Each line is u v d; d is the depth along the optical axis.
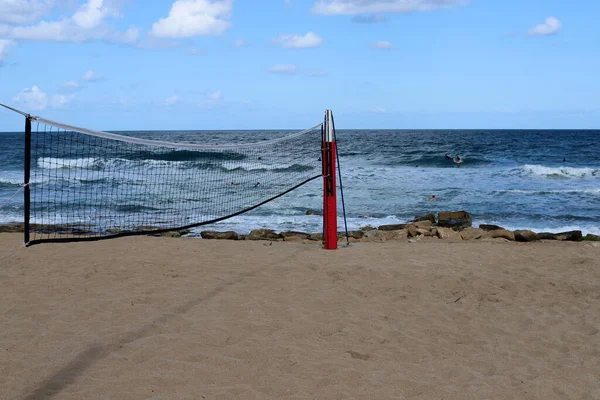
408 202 19.56
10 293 6.23
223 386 4.07
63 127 6.33
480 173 27.97
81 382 4.06
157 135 94.44
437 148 47.34
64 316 5.48
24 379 4.10
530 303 6.49
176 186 21.48
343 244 9.84
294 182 23.34
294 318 5.62
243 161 27.94
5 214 15.84
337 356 4.75
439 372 4.55
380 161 33.56
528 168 28.19
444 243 10.56
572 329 5.67
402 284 7.00
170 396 3.88
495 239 11.87
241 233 13.88
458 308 6.23
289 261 8.12
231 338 5.03
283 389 4.08
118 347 4.72
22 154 31.97
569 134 97.69
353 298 6.38
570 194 21.22
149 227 13.83
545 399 4.14
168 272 7.28
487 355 4.97
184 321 5.41
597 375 4.60
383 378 4.36
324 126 9.06
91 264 7.69
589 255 9.05
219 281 6.91
